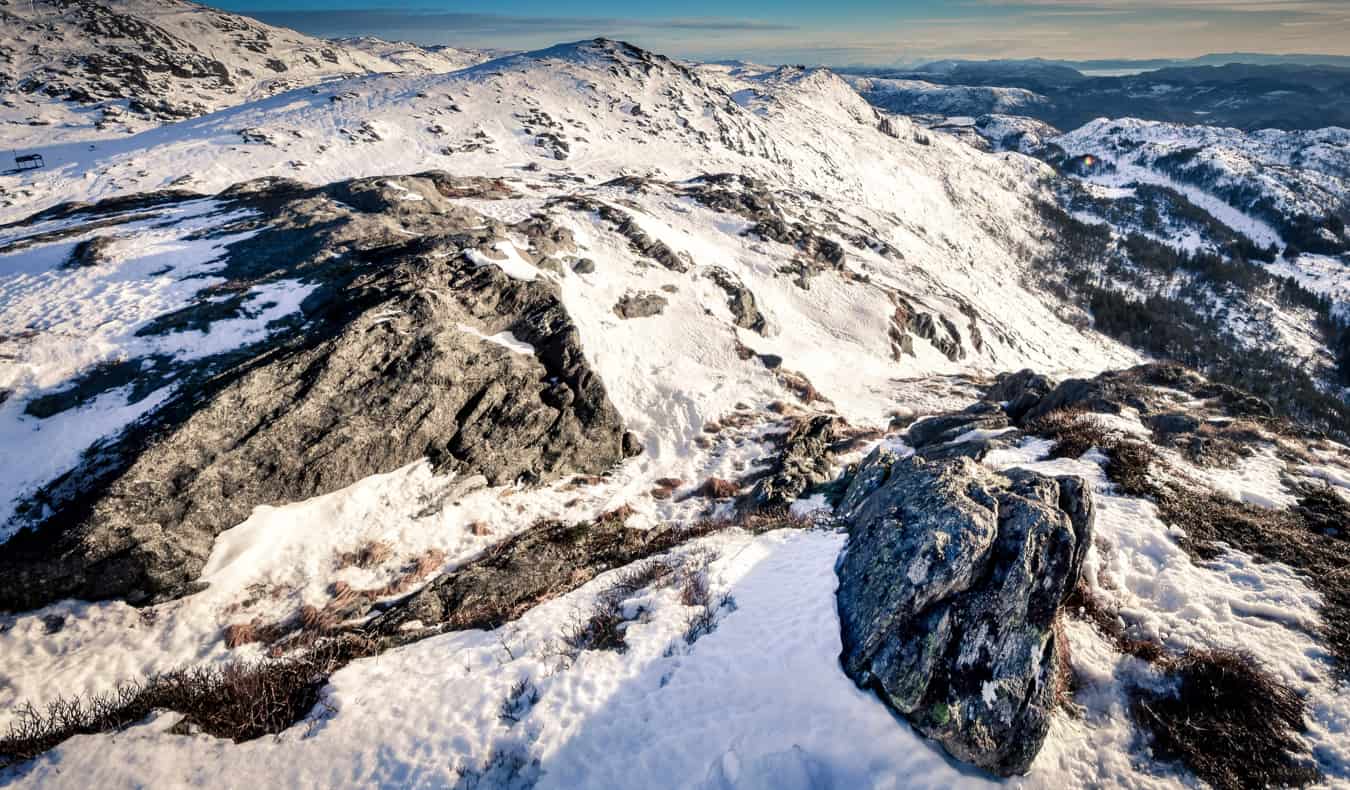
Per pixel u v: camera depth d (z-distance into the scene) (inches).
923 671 351.6
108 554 595.5
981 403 1031.0
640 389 1178.6
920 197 5861.2
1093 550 514.6
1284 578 475.2
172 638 581.6
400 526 769.6
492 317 1063.6
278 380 776.9
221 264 1059.3
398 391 851.4
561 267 1331.2
